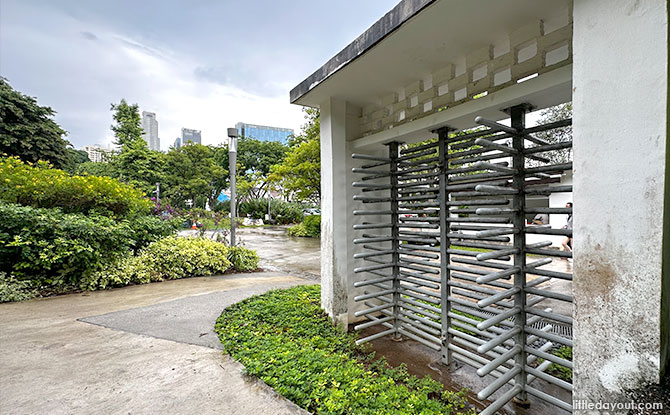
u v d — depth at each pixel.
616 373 1.21
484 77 2.17
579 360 1.33
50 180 5.01
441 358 2.57
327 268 3.31
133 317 3.31
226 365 2.22
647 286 1.12
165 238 6.13
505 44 2.07
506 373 1.92
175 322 3.15
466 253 2.24
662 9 1.08
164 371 2.14
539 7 1.68
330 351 2.57
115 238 4.83
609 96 1.22
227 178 27.61
